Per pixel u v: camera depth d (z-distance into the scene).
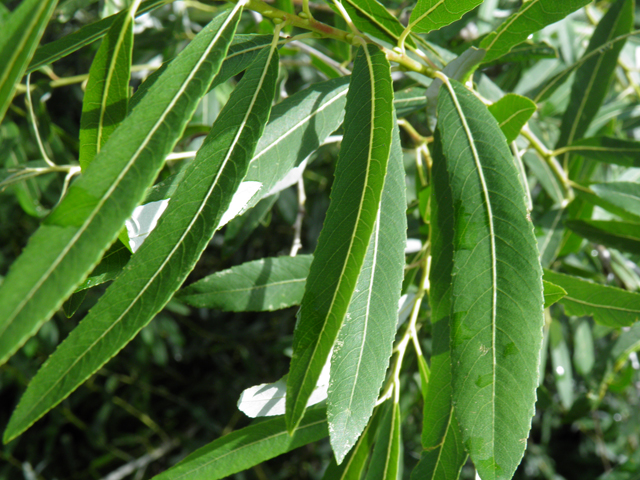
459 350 0.25
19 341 0.19
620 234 0.38
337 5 0.27
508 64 0.61
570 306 0.33
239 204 0.27
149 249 0.23
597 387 0.49
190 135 0.48
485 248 0.25
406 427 0.87
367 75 0.25
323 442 1.10
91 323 0.22
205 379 1.23
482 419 0.25
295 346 0.24
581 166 0.46
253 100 0.25
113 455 1.11
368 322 0.25
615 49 0.39
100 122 0.25
